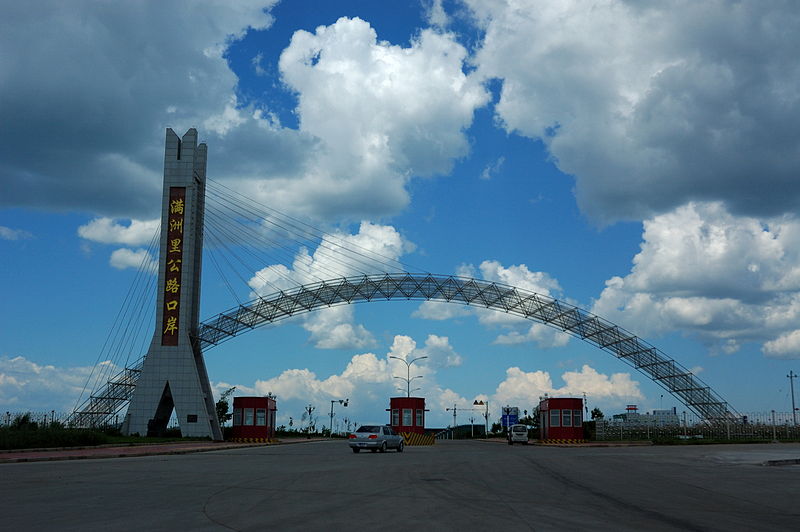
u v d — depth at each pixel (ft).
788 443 221.46
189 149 207.31
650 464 101.55
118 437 171.42
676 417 385.09
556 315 233.14
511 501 52.54
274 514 44.47
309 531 38.06
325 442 246.68
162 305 200.75
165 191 205.36
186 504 48.70
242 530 38.11
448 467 92.02
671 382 234.58
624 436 250.98
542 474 80.38
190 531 37.52
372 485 64.69
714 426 236.63
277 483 65.77
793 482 70.74
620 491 61.00
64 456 101.91
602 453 143.13
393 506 48.93
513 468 90.84
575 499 54.39
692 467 94.63
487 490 60.85
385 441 145.38
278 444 210.79
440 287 224.94
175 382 196.54
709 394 233.55
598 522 42.14
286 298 218.18
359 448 144.87
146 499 51.24
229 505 48.55
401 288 223.71
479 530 38.73
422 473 80.38
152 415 194.90
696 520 43.47
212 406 205.87
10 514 43.21
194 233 206.59
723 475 79.97
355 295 222.69
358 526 39.88
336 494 56.49
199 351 209.97
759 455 128.88
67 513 43.73
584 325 233.55
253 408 222.48
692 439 229.86
